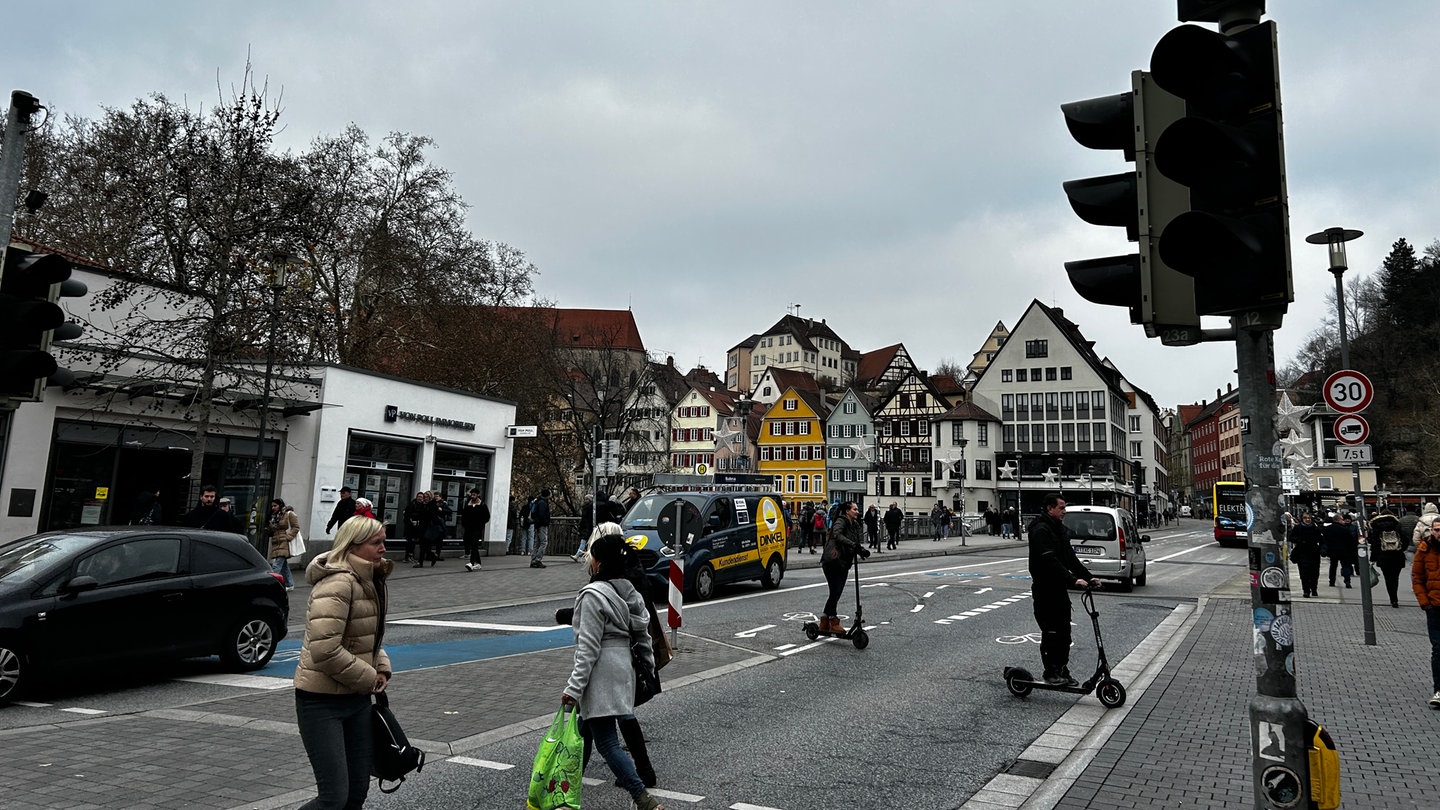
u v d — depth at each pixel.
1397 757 6.33
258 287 19.19
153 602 9.05
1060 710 7.93
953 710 7.93
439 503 24.08
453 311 39.94
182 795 5.30
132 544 9.20
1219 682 9.14
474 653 10.94
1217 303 3.44
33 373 5.96
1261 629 3.49
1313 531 19.45
